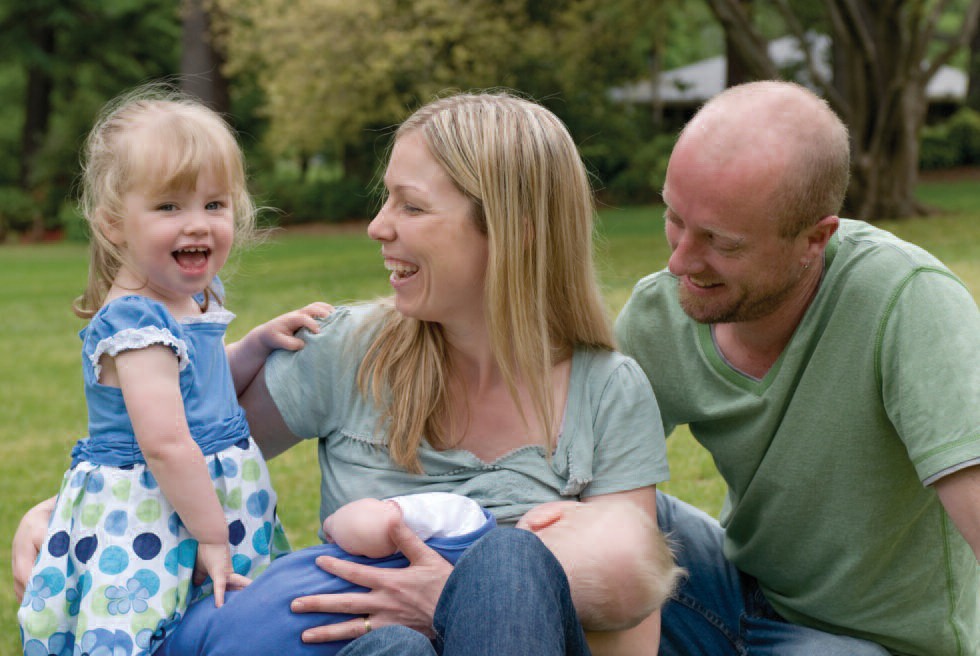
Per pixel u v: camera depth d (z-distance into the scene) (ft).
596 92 75.82
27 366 30.73
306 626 7.12
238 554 7.75
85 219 8.08
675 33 105.09
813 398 7.91
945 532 8.07
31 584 7.38
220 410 7.91
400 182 7.75
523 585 6.11
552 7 62.03
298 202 89.25
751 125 7.18
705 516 9.44
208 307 8.30
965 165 90.74
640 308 8.77
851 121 52.60
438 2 57.52
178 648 7.28
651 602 7.00
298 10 58.85
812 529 8.23
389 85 58.44
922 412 7.20
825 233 7.46
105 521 7.37
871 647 8.21
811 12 68.54
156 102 8.24
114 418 7.52
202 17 77.56
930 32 52.37
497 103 7.94
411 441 8.00
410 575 7.15
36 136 100.27
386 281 44.21
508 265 7.68
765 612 8.93
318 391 8.38
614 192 81.82
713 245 7.41
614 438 7.97
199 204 7.88
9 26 99.91
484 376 8.05
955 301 7.38
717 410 8.38
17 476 18.74
